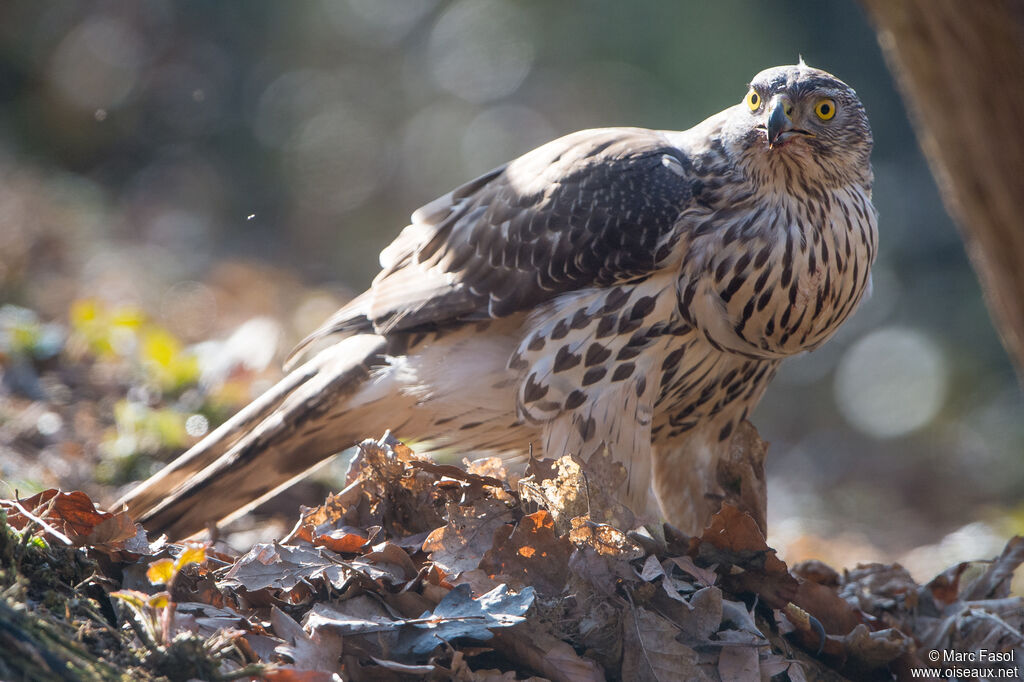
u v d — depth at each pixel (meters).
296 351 9.55
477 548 6.86
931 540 17.41
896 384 25.67
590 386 8.35
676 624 6.69
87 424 10.99
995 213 8.66
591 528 6.70
